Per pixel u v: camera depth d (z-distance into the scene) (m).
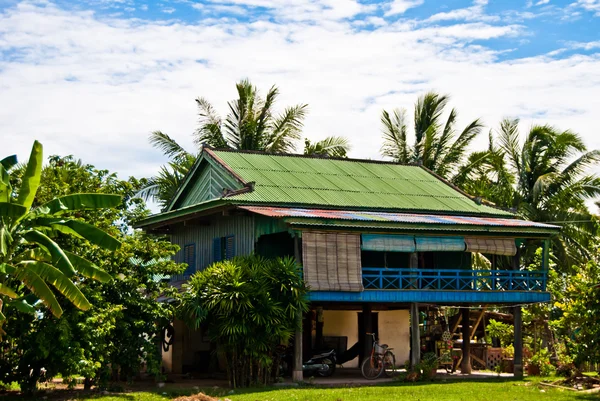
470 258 30.73
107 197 19.45
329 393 21.91
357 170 32.31
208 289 23.34
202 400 20.05
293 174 29.86
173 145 42.34
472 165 43.81
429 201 30.25
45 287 18.17
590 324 24.42
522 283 28.47
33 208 21.25
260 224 26.38
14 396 21.25
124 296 22.62
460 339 33.38
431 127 43.47
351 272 25.17
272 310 23.47
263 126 42.94
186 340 30.00
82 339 20.45
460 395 21.78
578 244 41.31
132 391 22.84
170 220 29.28
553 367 28.89
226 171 28.59
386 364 27.45
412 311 26.72
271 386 23.75
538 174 43.62
